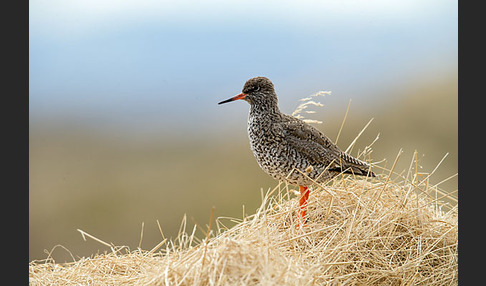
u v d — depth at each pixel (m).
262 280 7.14
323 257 8.58
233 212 17.94
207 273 7.45
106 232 17.70
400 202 9.59
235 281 7.29
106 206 18.98
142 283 7.99
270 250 7.78
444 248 9.20
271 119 10.48
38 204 19.17
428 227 9.37
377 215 9.38
